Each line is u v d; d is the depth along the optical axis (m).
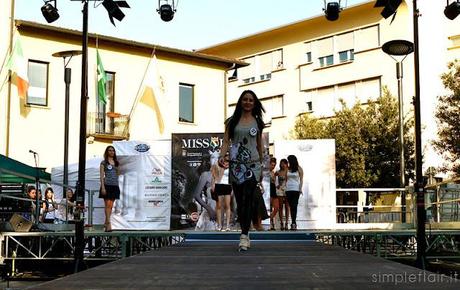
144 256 6.07
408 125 30.38
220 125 30.78
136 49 28.14
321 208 16.06
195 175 16.11
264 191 14.85
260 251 6.82
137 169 16.34
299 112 38.84
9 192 13.48
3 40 24.36
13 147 24.59
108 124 27.09
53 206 15.75
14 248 12.66
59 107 25.81
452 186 14.62
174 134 16.17
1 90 24.31
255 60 41.59
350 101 36.25
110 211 12.93
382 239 12.93
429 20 34.50
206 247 7.56
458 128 27.20
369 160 30.17
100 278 4.17
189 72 29.83
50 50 25.67
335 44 37.22
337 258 5.80
